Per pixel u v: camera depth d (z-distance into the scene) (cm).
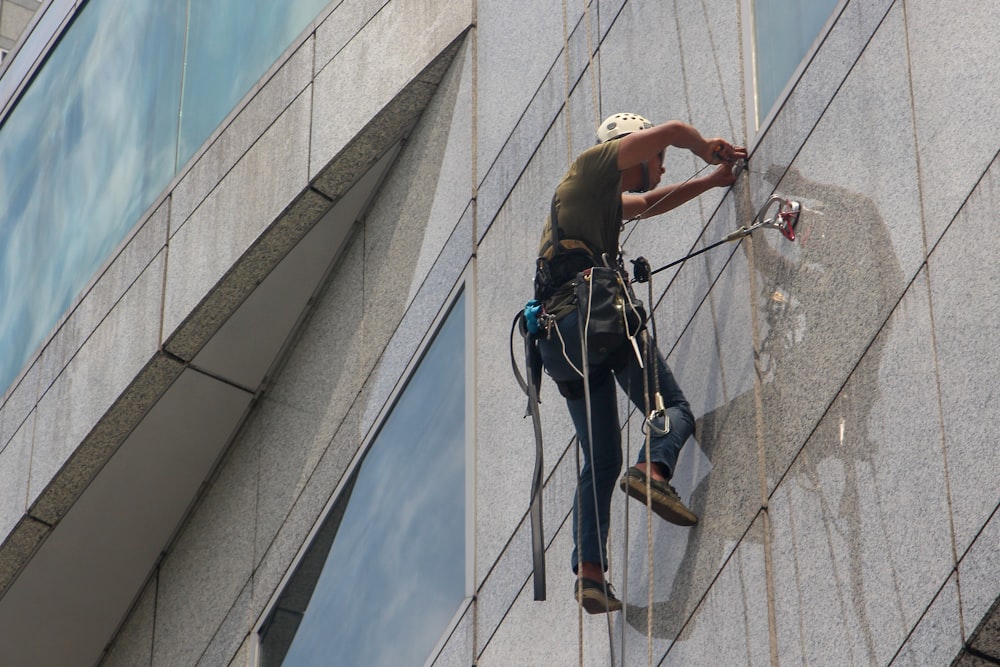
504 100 2056
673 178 1614
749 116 1495
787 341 1352
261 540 2384
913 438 1161
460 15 2217
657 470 1384
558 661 1563
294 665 2180
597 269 1398
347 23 2402
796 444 1297
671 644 1381
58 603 2634
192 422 2533
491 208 2008
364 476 2170
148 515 2603
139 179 2695
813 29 1423
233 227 2408
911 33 1273
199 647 2419
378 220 2347
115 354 2539
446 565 1873
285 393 2467
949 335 1151
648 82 1692
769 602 1262
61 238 2888
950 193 1187
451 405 1972
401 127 2297
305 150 2344
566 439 1677
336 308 2394
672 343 1538
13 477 2670
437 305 2086
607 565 1440
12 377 2869
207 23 2695
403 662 1906
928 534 1117
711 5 1605
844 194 1322
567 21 1931
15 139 3234
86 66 3011
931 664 1080
